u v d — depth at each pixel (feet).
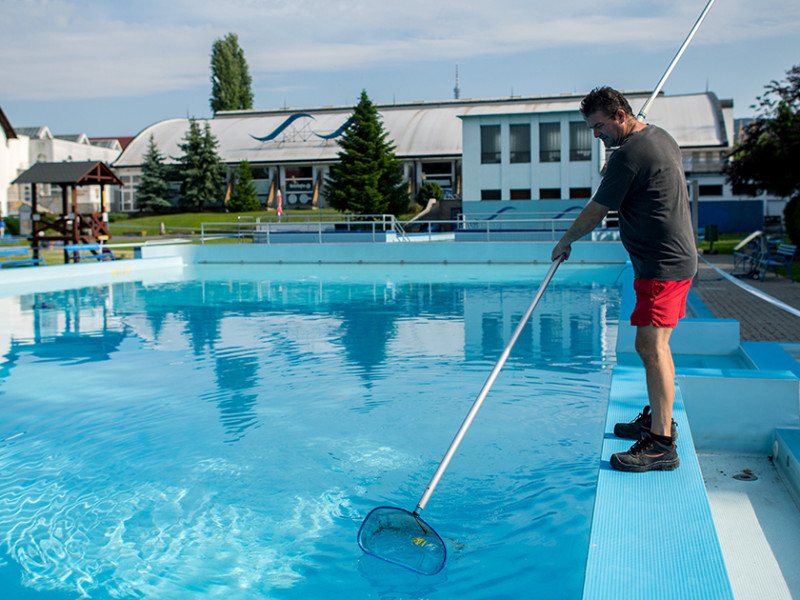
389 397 20.11
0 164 164.66
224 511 12.89
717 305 36.37
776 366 18.52
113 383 22.41
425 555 10.42
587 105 10.01
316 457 15.42
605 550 7.52
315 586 10.32
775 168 75.05
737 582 9.19
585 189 95.40
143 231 153.58
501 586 10.09
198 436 17.01
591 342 27.84
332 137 173.17
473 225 99.35
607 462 10.11
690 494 8.94
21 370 24.54
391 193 130.11
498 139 97.60
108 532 12.16
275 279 58.08
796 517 11.02
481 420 17.74
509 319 34.32
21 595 10.21
